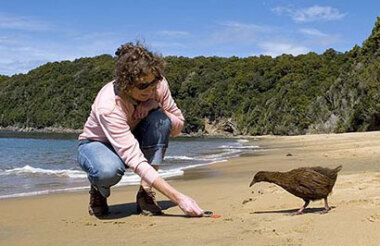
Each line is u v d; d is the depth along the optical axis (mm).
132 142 4664
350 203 4805
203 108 100188
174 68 110625
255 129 87688
